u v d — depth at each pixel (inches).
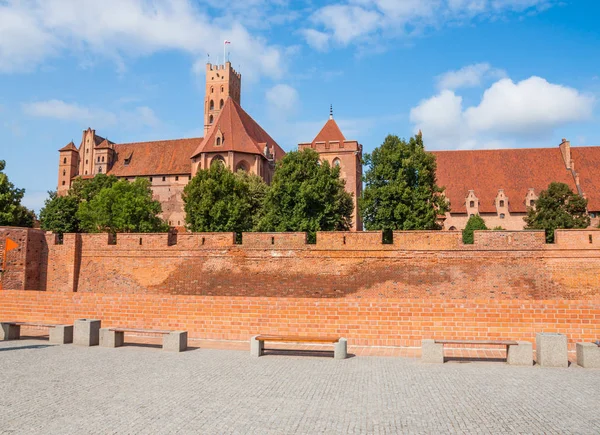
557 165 2955.2
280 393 466.3
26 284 1332.4
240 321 776.3
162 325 808.3
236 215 2014.0
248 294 1259.2
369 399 446.3
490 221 2888.8
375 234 1212.5
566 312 684.1
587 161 2957.7
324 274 1226.6
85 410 409.7
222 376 538.6
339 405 426.9
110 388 482.3
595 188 2844.5
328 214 1931.6
